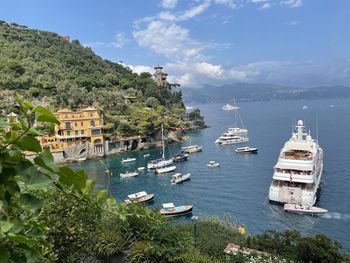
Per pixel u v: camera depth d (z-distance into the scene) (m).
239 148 89.00
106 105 108.31
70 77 126.81
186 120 147.75
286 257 13.84
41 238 2.15
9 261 1.64
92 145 87.19
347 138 103.31
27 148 1.74
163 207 45.28
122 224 13.70
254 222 41.03
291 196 45.50
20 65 110.38
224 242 14.70
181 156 81.75
